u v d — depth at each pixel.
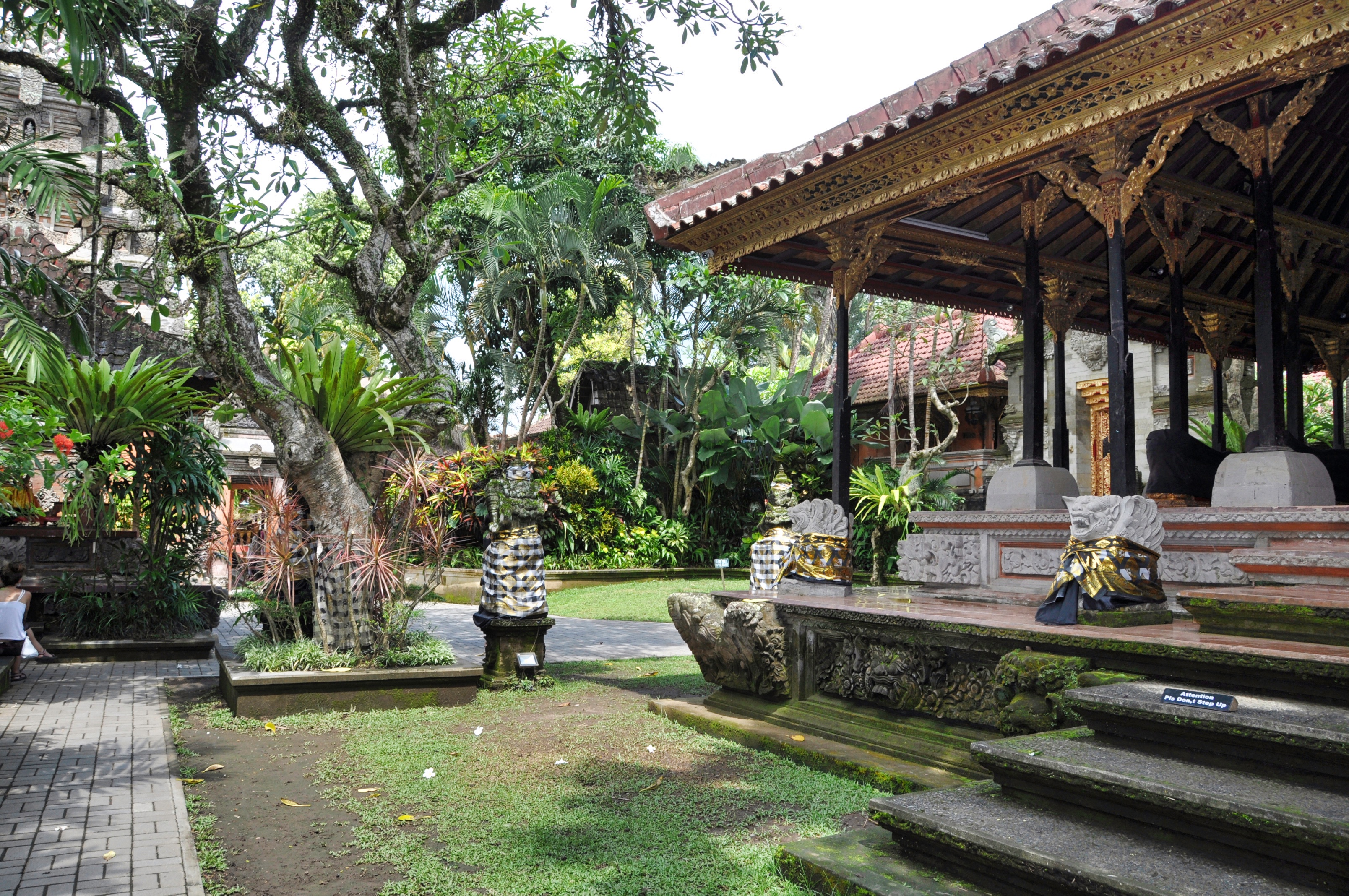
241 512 8.12
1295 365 7.89
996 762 3.46
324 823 4.32
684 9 9.18
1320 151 7.26
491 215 18.56
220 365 7.06
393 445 8.12
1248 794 2.78
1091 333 15.28
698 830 4.21
